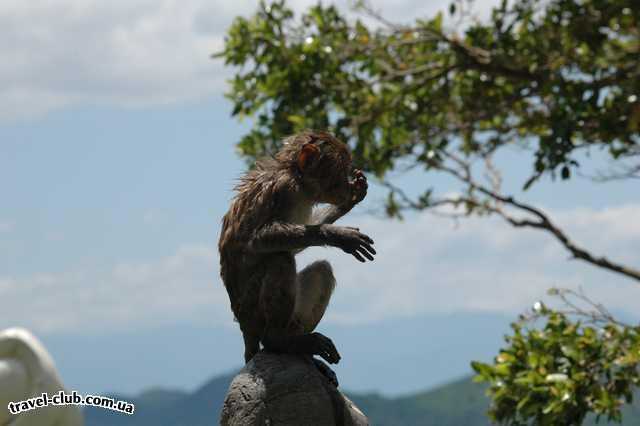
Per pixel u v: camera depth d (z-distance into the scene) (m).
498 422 15.99
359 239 8.90
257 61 20.64
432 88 20.20
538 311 15.91
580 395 15.05
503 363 15.87
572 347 15.27
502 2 19.09
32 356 5.97
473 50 18.89
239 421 8.49
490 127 20.25
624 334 15.23
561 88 17.48
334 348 8.98
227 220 9.54
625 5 17.34
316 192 9.86
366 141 19.48
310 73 20.25
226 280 9.52
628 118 16.95
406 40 19.47
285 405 8.48
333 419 8.63
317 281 9.62
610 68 17.55
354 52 19.72
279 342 9.04
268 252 9.16
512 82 19.33
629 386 15.18
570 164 17.16
